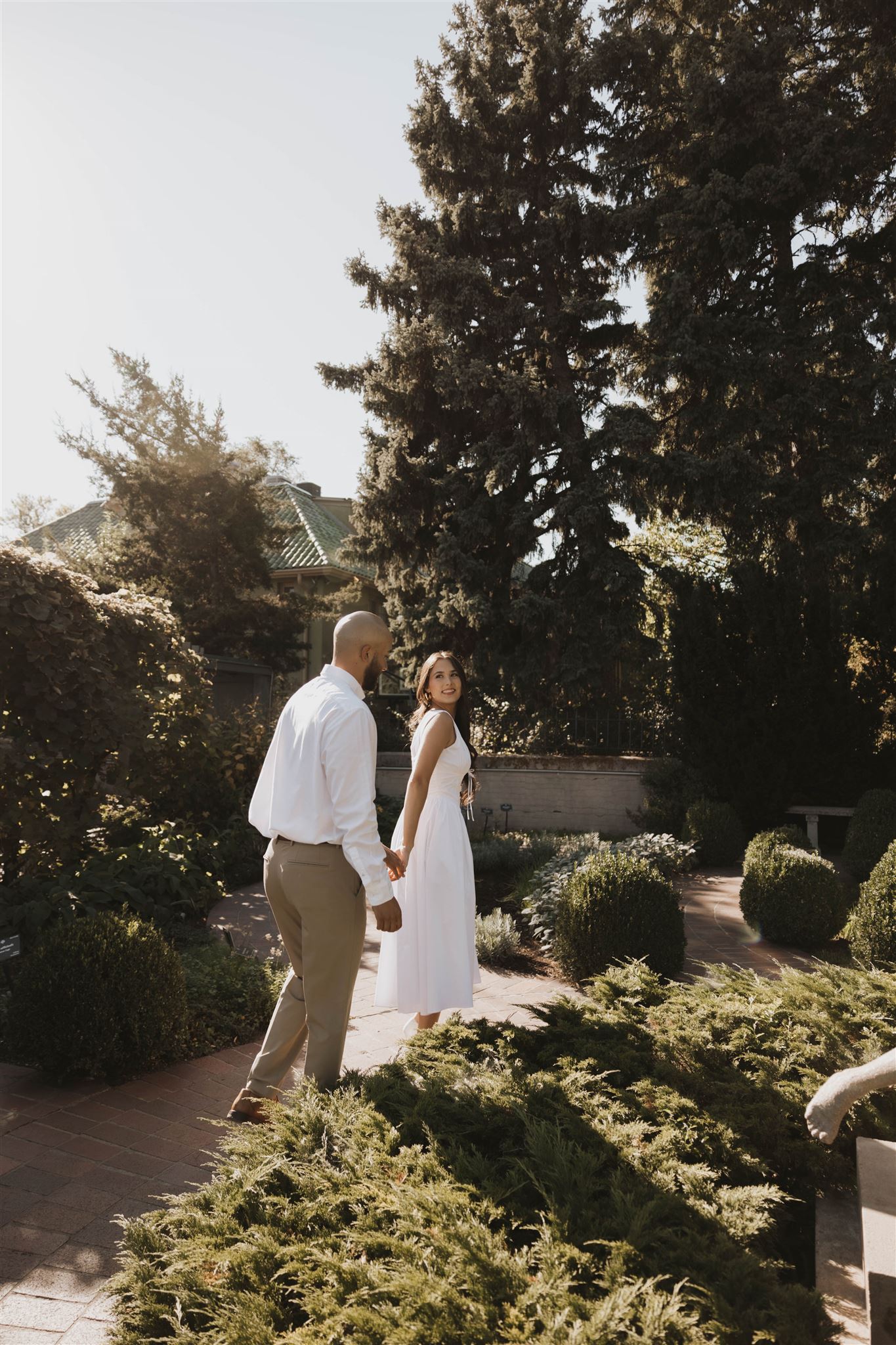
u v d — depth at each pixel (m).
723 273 14.26
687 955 5.82
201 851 7.40
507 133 14.64
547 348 14.20
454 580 13.50
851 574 12.88
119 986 3.66
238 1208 1.98
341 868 2.77
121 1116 3.32
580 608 12.95
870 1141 2.24
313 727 2.80
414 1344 1.45
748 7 14.70
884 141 14.06
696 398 13.77
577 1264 1.70
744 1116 2.55
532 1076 2.57
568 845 8.22
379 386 14.14
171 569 17.47
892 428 12.69
